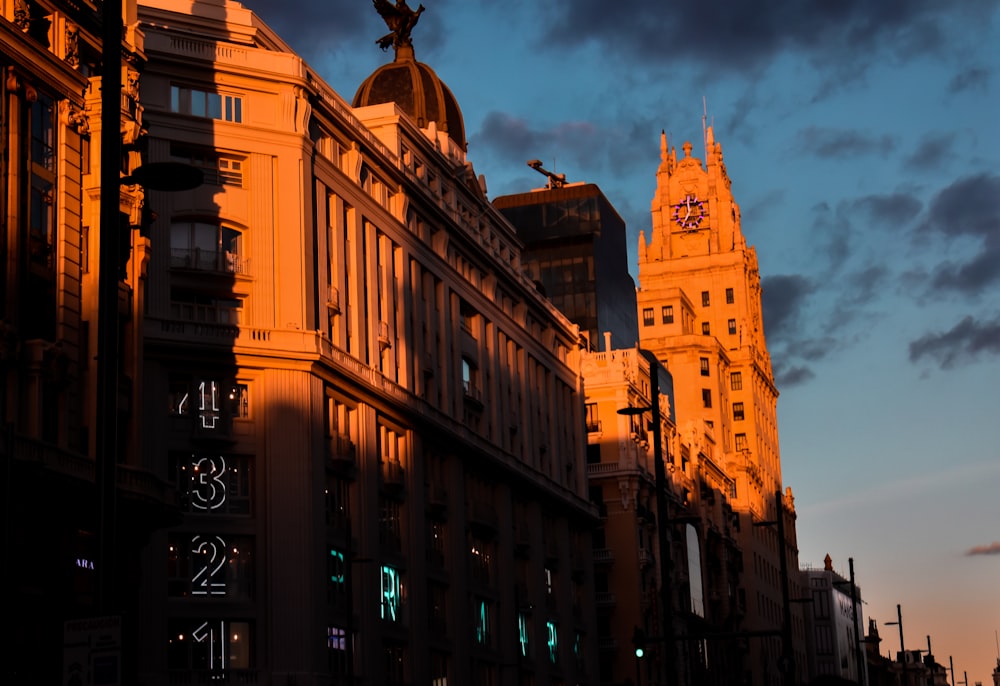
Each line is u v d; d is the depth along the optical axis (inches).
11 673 1722.4
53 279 1956.2
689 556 5497.1
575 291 5812.0
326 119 3026.6
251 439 2748.5
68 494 1847.9
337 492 2896.2
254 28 2979.8
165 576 2613.2
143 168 1049.5
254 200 2847.0
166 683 2549.2
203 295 2785.4
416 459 3230.8
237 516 2701.8
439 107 3969.0
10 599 1726.1
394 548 3110.2
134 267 2112.5
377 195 3260.3
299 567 2701.8
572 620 4202.8
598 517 4564.5
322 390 2849.4
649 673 4734.3
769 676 6811.0
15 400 1822.1
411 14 4084.6
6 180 1863.9
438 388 3469.5
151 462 2650.1
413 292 3366.1
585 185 5954.7
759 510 7116.1
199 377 2736.2
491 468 3676.2
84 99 2043.6
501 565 3703.3
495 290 3964.1
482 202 3951.8
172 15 2901.1
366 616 2896.2
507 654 3644.2
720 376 7175.2
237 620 2652.6
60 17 2018.9
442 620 3319.4
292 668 2647.6
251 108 2881.4
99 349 957.2
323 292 2938.0
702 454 5964.6
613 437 4940.9
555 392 4421.8
